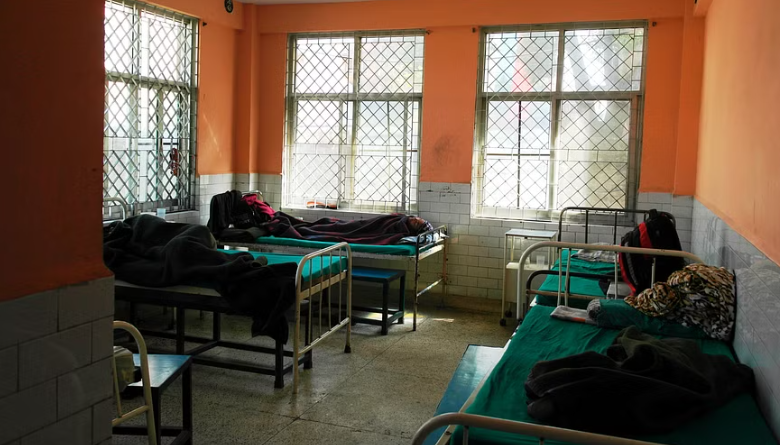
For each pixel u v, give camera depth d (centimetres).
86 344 214
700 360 298
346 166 761
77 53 208
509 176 707
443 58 708
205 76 712
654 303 367
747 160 357
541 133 692
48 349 200
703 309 359
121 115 616
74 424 211
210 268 446
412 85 731
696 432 249
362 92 750
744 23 391
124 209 592
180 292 456
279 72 770
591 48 670
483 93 708
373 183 753
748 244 332
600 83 669
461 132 706
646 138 648
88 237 215
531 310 407
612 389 251
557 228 676
